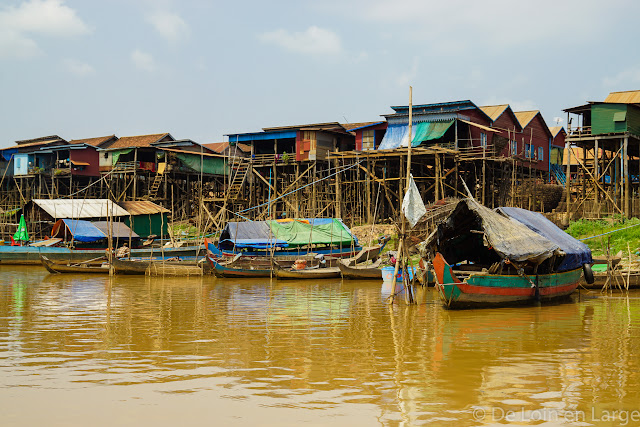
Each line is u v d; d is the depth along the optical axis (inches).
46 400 464.8
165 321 827.4
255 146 2581.2
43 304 1003.3
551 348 649.0
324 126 2400.3
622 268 1237.7
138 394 480.4
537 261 949.2
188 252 1879.9
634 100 1744.6
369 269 1443.2
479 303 930.7
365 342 680.4
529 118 2367.1
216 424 416.5
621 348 649.0
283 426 412.8
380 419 425.7
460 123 2038.6
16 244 2025.1
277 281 1439.5
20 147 3095.5
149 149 2679.6
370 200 2062.0
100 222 1957.4
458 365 572.7
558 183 2449.6
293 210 2102.6
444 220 990.4
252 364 575.5
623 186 1726.1
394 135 2054.6
